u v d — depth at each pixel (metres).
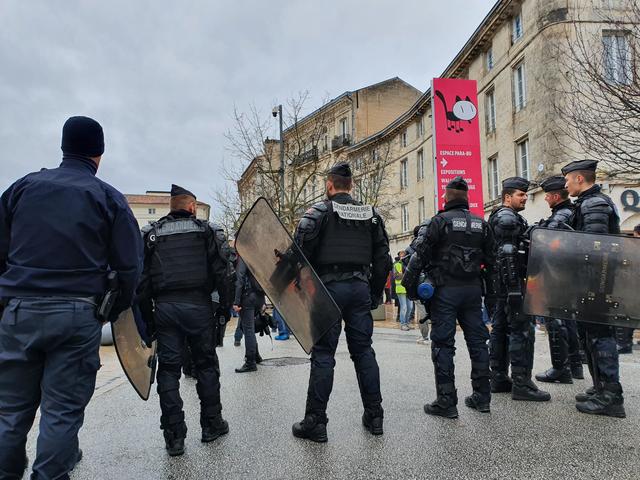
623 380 5.27
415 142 30.33
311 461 3.11
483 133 22.45
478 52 22.77
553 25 16.34
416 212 30.27
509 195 4.73
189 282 3.45
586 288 3.83
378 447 3.32
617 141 9.24
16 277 2.26
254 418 4.11
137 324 3.46
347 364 6.65
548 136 16.34
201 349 3.59
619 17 10.94
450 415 3.94
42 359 2.33
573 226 4.41
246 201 22.77
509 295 4.48
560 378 5.25
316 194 25.73
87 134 2.54
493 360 4.90
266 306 7.05
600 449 3.20
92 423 4.14
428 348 8.20
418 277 4.17
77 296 2.32
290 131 23.95
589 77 9.75
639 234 8.53
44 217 2.30
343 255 3.59
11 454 2.24
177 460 3.21
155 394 5.29
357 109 36.25
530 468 2.92
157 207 79.12
